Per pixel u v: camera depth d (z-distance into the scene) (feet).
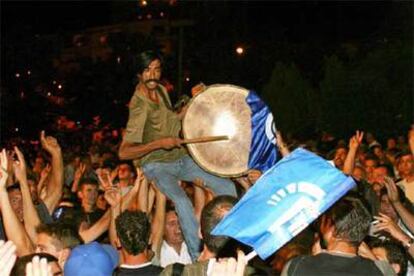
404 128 77.77
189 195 31.91
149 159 27.61
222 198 19.27
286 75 81.25
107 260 17.76
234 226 15.87
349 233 16.99
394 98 78.23
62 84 88.94
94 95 89.76
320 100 79.87
